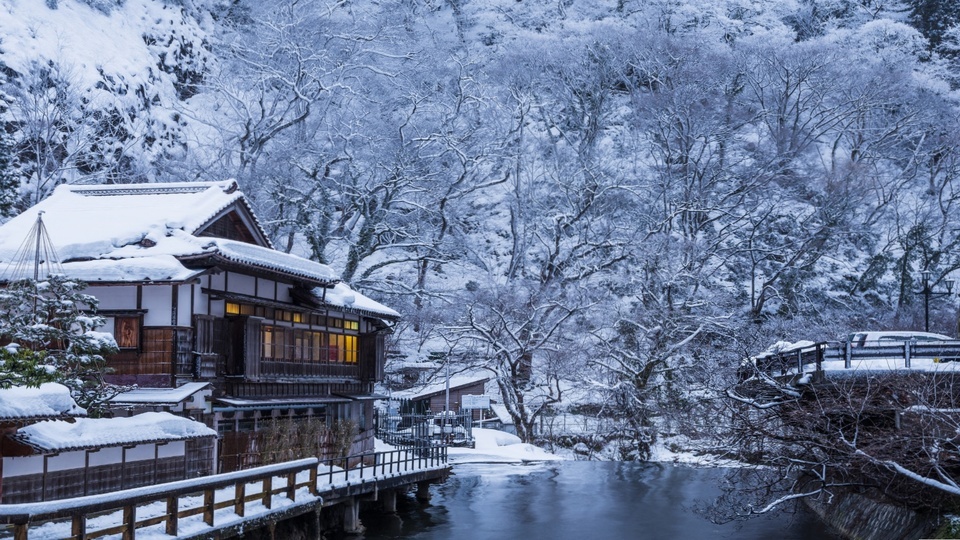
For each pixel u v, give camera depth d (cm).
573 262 6562
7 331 2003
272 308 2923
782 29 9925
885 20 10006
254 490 2425
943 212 7294
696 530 2792
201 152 6506
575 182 7294
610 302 6059
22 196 4819
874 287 6962
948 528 1733
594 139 7994
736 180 7206
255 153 5794
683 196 7019
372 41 7269
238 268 2705
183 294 2486
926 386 1789
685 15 9912
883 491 2097
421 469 3228
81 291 2495
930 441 1780
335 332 3375
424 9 9950
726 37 9644
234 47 6994
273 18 6775
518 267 6981
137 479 2141
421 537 2700
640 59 8350
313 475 2373
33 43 5653
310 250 6406
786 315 6334
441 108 7225
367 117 6569
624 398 5344
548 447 5362
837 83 8162
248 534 2033
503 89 8156
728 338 5528
